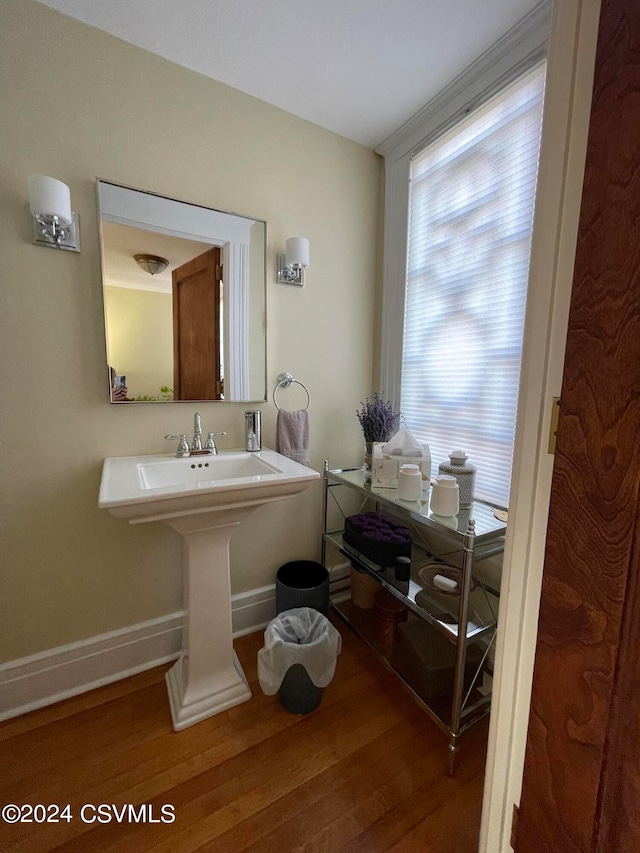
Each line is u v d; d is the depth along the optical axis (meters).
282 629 1.27
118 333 1.29
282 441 1.57
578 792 0.52
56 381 1.21
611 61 0.44
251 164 1.46
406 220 1.69
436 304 1.59
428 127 1.54
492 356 1.36
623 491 0.45
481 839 0.77
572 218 0.55
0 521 1.18
